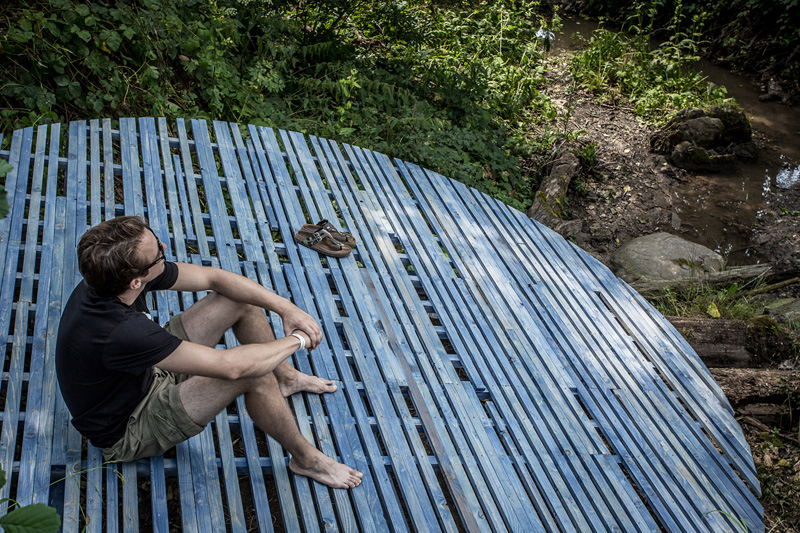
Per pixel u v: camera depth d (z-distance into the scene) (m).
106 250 1.93
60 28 4.88
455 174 6.38
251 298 2.49
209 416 2.29
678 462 3.26
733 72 11.70
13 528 1.40
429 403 3.12
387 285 3.79
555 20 12.03
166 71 5.59
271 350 2.28
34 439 2.46
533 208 6.86
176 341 2.05
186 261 3.54
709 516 3.03
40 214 3.68
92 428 2.23
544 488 2.88
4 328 2.87
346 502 2.55
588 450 3.13
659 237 6.63
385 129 6.49
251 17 6.77
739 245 7.15
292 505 2.51
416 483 2.74
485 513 2.71
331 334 3.34
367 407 3.17
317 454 2.58
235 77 5.93
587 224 7.20
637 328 4.21
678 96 9.80
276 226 4.02
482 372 3.39
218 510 2.42
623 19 13.30
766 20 11.75
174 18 5.65
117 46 4.95
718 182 8.34
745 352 4.84
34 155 3.93
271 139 4.79
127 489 2.37
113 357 2.00
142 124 4.45
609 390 3.56
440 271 4.06
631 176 8.21
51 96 4.59
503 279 4.16
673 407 3.63
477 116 7.72
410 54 8.47
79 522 2.42
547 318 3.92
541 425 3.19
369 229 4.26
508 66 9.77
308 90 6.59
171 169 4.16
